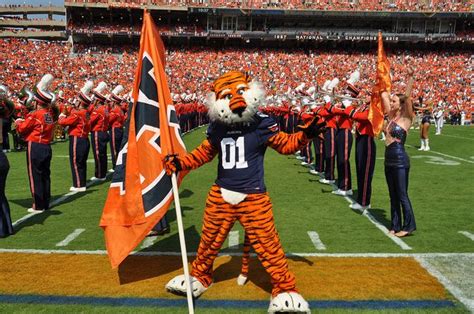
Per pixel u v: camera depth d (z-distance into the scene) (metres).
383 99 5.39
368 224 6.02
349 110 7.48
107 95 11.05
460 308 3.56
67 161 11.84
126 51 42.91
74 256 4.70
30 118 6.39
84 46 42.81
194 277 3.85
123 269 4.36
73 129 8.15
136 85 4.30
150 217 4.18
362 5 45.97
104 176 9.70
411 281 4.05
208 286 3.93
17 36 53.78
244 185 3.57
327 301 3.67
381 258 4.65
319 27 46.91
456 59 43.75
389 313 3.48
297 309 3.36
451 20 46.59
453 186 8.89
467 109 33.66
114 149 10.77
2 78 32.84
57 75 35.72
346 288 3.91
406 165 5.33
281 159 13.09
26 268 4.36
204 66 41.03
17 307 3.57
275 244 3.56
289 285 3.53
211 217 3.72
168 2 43.97
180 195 7.93
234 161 3.59
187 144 16.25
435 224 6.03
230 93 3.50
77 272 4.27
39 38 55.66
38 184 6.57
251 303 3.66
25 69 35.56
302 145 3.53
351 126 7.91
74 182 8.29
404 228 5.43
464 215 6.53
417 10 45.72
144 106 4.26
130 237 4.17
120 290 3.89
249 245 3.94
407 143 18.03
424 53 45.59
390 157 5.39
